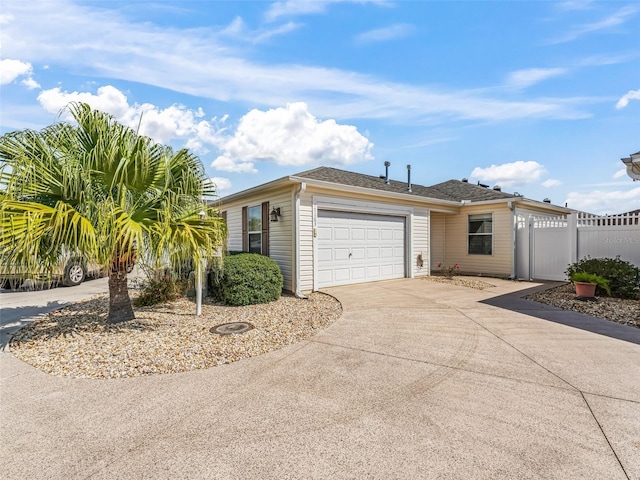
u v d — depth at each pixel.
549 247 10.73
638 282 7.50
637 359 3.99
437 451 2.33
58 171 4.73
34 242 4.28
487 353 4.22
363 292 8.53
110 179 5.04
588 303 7.01
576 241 10.15
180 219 5.30
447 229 13.31
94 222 4.71
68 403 3.06
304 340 4.81
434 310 6.56
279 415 2.82
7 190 4.35
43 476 2.12
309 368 3.82
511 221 11.41
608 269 7.73
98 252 4.52
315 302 7.50
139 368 3.86
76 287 10.70
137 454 2.33
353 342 4.70
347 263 9.60
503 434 2.52
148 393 3.25
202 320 6.03
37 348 4.64
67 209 4.49
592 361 3.93
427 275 11.80
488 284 9.92
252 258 7.76
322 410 2.89
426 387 3.31
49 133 4.89
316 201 8.72
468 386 3.32
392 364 3.90
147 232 5.00
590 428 2.58
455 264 13.06
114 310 5.81
